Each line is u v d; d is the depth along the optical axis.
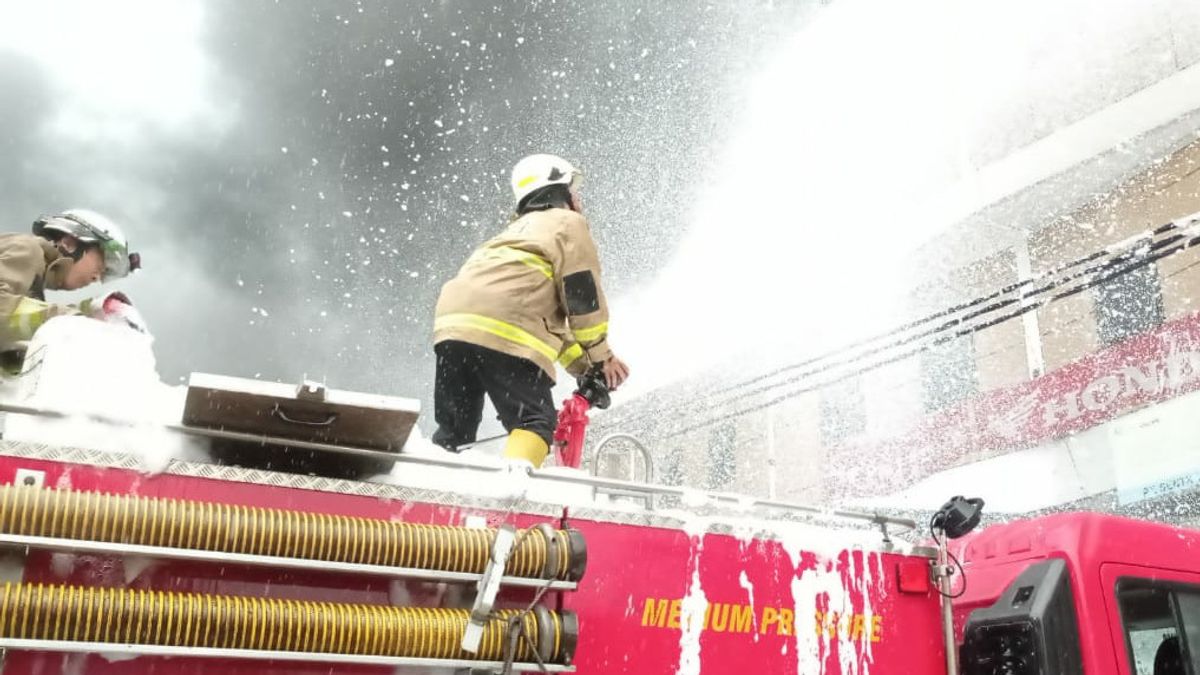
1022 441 13.45
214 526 1.92
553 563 2.16
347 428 2.26
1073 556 2.82
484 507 2.31
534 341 3.21
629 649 2.33
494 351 3.16
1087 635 2.72
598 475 3.27
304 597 2.03
